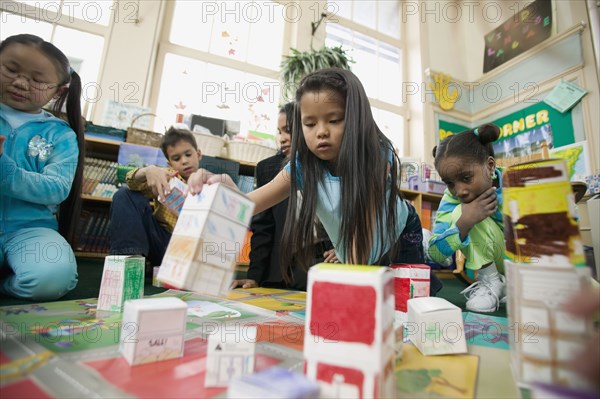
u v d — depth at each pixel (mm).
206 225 403
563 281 339
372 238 685
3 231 860
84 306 751
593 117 2105
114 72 1946
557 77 2332
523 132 2525
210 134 1815
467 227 994
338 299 338
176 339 460
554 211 390
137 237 1173
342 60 2148
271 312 790
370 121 693
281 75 2213
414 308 580
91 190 1706
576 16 2281
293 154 769
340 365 325
